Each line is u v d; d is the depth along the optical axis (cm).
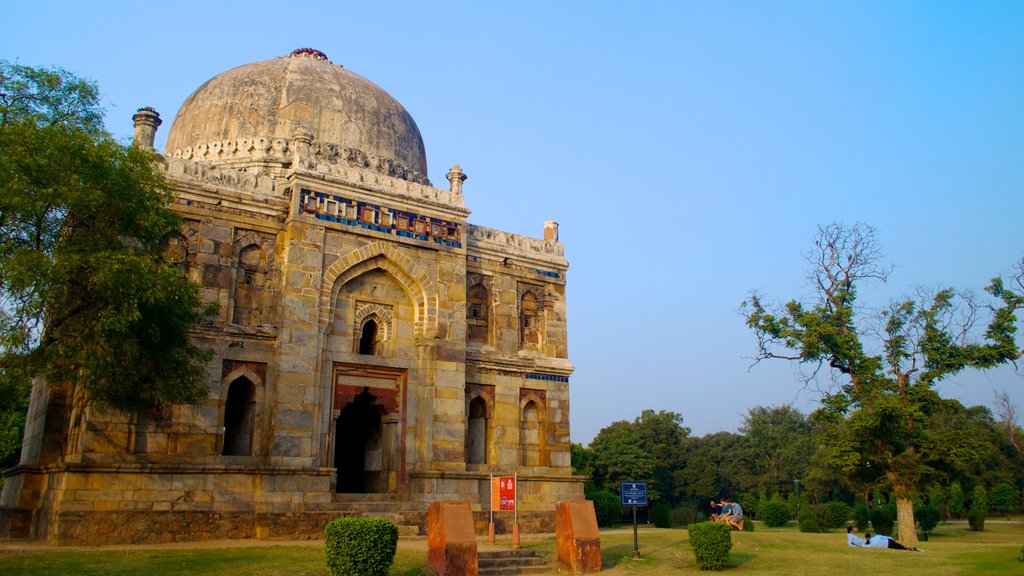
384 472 2325
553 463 2728
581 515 1609
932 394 2639
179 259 2070
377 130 2762
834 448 2658
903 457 2584
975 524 4150
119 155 1534
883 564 1689
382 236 2380
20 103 1544
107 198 1508
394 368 2366
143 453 1909
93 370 1480
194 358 1852
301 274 2192
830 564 1689
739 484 7794
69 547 1702
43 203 1411
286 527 2003
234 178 2219
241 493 1994
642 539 2053
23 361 1438
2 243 1422
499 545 1880
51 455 1964
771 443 7912
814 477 6266
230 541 1903
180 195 2103
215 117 2636
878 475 2748
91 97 1630
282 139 2558
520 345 2805
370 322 2427
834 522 3825
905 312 2736
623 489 1766
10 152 1373
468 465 2530
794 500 6316
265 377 2120
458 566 1426
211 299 2084
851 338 2683
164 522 1872
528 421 2750
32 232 1481
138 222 1588
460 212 2577
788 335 2741
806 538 2256
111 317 1434
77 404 1917
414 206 2478
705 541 1620
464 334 2494
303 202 2241
